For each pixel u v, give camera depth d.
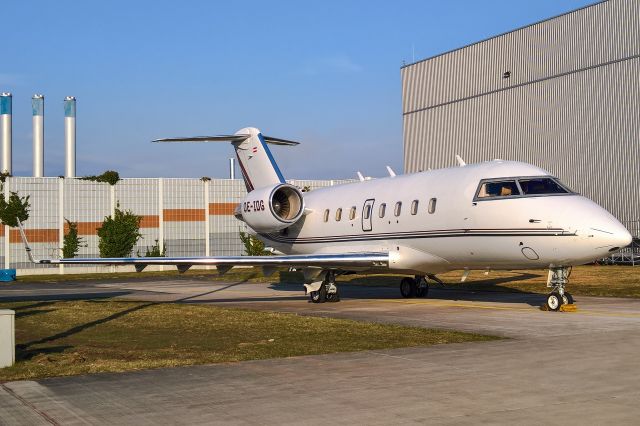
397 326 15.72
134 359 11.84
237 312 19.56
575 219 17.78
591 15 45.03
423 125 56.22
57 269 59.41
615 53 43.56
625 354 11.34
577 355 11.30
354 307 21.47
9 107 68.62
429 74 55.78
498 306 20.88
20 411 8.21
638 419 7.38
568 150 46.22
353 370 10.38
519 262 19.19
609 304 21.06
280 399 8.59
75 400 8.73
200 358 11.73
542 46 48.00
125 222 57.50
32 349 13.21
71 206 59.97
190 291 32.75
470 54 52.75
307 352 12.18
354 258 22.06
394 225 22.44
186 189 63.47
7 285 43.69
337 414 7.82
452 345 12.70
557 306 18.78
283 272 48.28
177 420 7.73
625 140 42.94
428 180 22.08
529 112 48.75
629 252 42.69
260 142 27.61
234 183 64.94
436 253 21.23
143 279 49.28
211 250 63.88
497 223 19.14
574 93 45.91
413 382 9.40
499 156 50.66
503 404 8.09
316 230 26.14
